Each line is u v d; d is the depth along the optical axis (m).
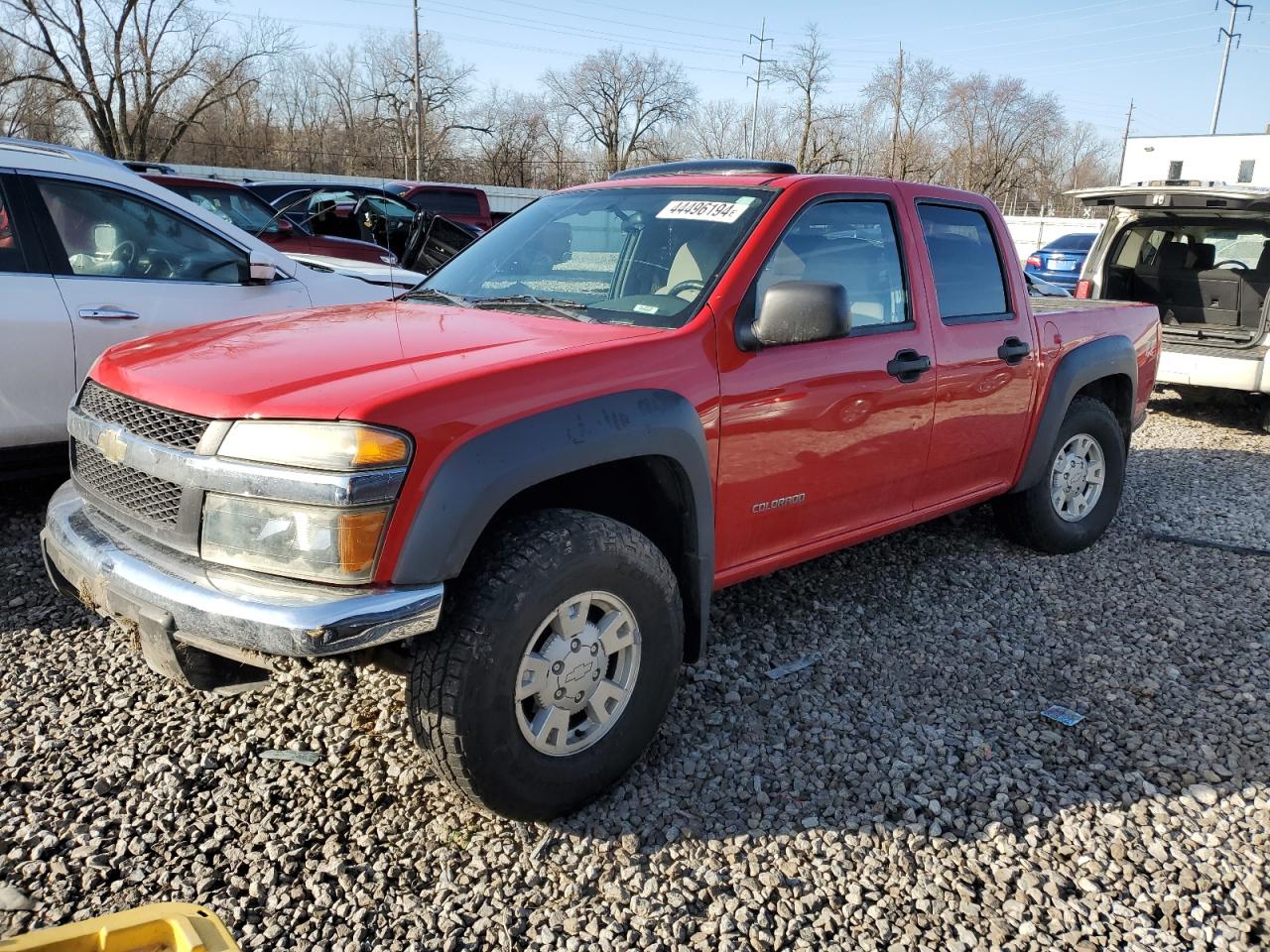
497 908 2.38
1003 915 2.43
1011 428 4.36
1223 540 5.32
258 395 2.37
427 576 2.29
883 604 4.26
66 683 3.32
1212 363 8.01
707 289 3.09
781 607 4.17
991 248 4.30
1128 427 5.33
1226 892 2.54
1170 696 3.54
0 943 1.42
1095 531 5.04
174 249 4.97
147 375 2.64
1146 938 2.37
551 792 2.62
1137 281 9.05
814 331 2.96
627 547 2.68
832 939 2.33
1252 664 3.80
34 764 2.88
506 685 2.44
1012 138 62.12
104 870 2.44
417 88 46.53
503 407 2.44
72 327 4.53
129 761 2.90
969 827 2.76
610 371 2.69
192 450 2.41
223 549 2.36
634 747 2.83
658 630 2.81
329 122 58.62
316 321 3.17
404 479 2.26
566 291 3.43
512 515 2.67
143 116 45.59
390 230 11.45
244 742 3.03
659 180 3.78
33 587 4.02
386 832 2.64
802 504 3.39
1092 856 2.66
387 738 3.07
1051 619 4.19
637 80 65.38
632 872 2.53
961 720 3.34
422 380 2.39
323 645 2.18
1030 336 4.37
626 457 2.66
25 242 4.48
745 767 3.00
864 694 3.48
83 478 2.88
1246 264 8.46
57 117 46.19
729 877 2.53
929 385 3.77
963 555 4.90
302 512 2.27
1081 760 3.12
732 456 3.06
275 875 2.46
